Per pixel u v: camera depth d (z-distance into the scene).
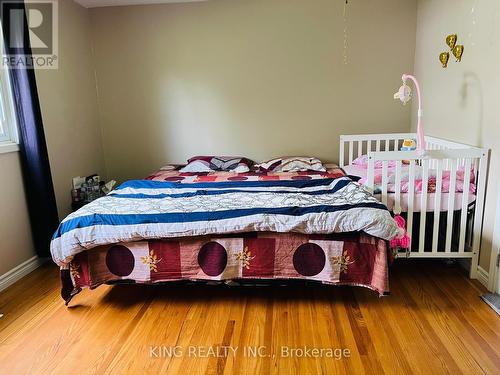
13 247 2.67
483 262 2.42
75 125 3.51
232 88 3.85
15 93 2.67
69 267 2.20
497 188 2.25
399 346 1.82
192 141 4.00
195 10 3.72
